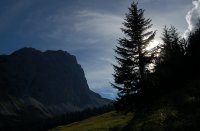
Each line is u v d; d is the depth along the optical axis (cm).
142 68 4794
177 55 3159
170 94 2728
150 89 3616
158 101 2784
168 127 1902
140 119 2647
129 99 4694
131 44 4931
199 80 2589
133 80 4784
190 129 1748
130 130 2539
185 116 1936
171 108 2212
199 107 1978
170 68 3136
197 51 2995
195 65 2955
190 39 3161
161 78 3253
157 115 2305
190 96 2267
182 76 3011
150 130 2081
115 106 4903
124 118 5044
